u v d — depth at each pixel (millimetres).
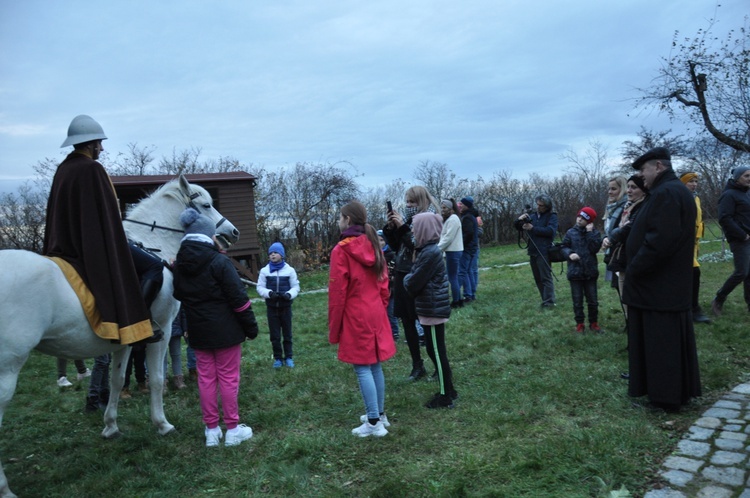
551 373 4992
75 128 3672
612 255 5539
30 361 7207
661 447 3377
